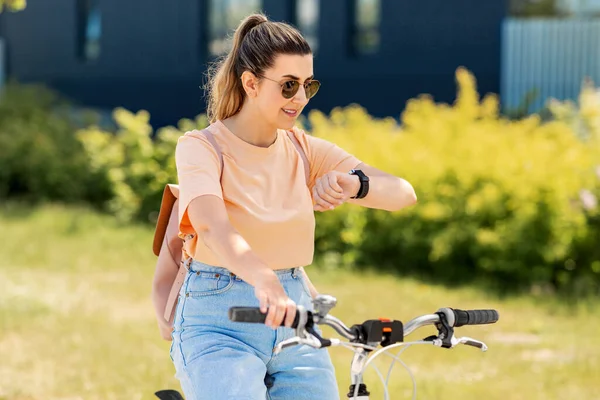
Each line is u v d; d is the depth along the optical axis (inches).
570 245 609.9
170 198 230.5
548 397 395.5
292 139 218.4
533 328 511.5
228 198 203.0
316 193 205.2
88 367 441.7
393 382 408.5
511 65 966.4
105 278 652.7
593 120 683.4
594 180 623.8
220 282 202.8
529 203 615.2
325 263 671.8
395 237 665.0
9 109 1084.5
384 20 1024.9
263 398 197.5
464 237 635.5
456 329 498.0
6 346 478.9
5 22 1266.0
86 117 1068.5
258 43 202.1
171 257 231.0
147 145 866.8
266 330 203.6
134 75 1184.8
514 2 983.6
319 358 211.9
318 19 1059.9
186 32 1146.0
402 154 678.5
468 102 714.2
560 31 944.9
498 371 431.5
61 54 1236.5
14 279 636.1
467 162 653.3
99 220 847.1
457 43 990.4
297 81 201.3
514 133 676.7
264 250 205.8
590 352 470.0
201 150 202.1
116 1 1190.9
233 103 208.7
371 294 587.5
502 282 626.5
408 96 1018.1
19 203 920.9
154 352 469.1
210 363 197.2
